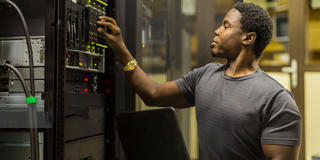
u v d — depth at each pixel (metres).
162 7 1.83
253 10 1.15
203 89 1.23
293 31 3.42
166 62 1.95
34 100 1.04
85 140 1.20
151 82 1.30
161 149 1.13
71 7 1.12
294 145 1.04
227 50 1.18
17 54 1.14
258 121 1.08
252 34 1.14
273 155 1.05
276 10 3.52
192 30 3.71
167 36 1.96
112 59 1.32
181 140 1.08
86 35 1.19
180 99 1.34
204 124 1.21
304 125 3.38
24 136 1.11
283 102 1.06
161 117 1.08
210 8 3.65
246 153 1.12
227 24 1.18
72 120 1.12
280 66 3.47
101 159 1.31
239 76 1.16
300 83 3.40
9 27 1.15
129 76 1.28
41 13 1.11
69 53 1.12
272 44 3.52
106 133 1.33
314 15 3.47
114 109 1.32
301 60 3.40
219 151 1.17
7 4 1.06
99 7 1.28
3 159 1.13
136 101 1.37
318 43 3.46
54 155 1.02
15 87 1.13
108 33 1.23
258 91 1.09
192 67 3.71
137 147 1.20
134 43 1.35
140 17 1.39
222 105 1.15
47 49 1.04
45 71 1.04
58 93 1.03
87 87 1.26
